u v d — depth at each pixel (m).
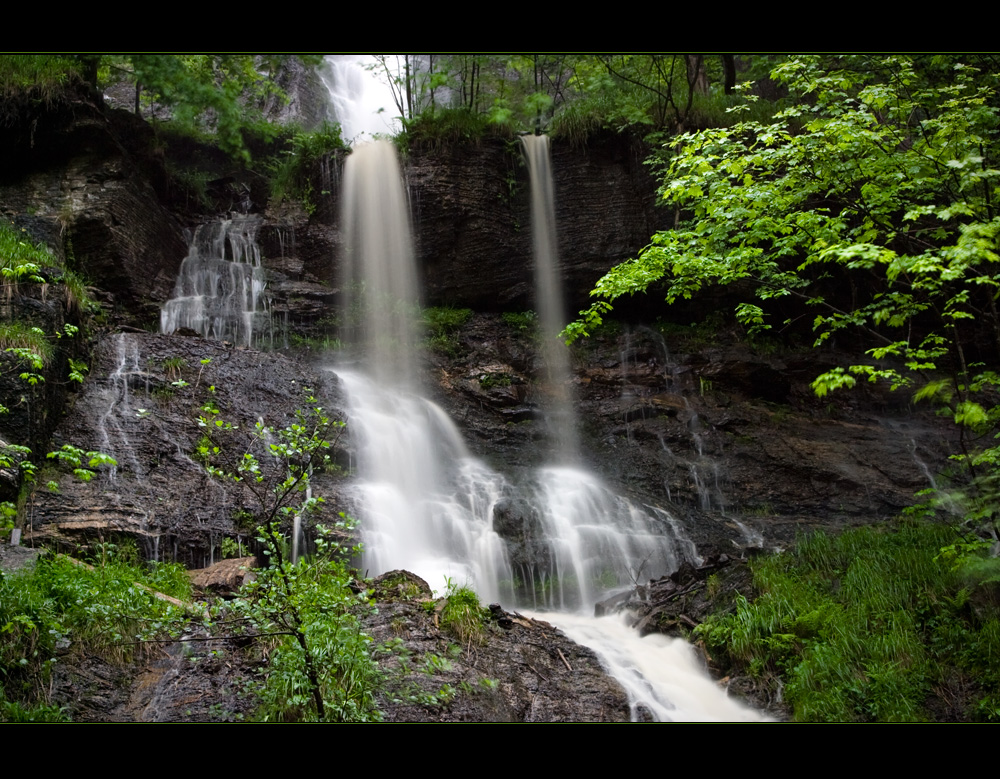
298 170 20.44
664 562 13.56
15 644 6.90
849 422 18.19
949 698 8.57
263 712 6.69
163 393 13.09
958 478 15.18
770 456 16.66
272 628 6.76
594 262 20.00
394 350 18.61
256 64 25.48
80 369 12.73
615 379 18.94
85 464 11.24
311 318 18.80
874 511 15.27
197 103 19.84
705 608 10.71
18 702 6.58
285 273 19.50
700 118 20.20
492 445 17.08
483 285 20.09
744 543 14.21
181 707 6.86
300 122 25.42
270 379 14.71
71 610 7.59
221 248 19.27
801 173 9.55
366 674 7.10
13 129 16.73
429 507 13.95
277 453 6.87
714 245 10.05
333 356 18.16
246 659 7.57
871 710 8.47
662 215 19.80
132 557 10.25
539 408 18.14
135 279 16.84
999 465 9.14
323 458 13.64
